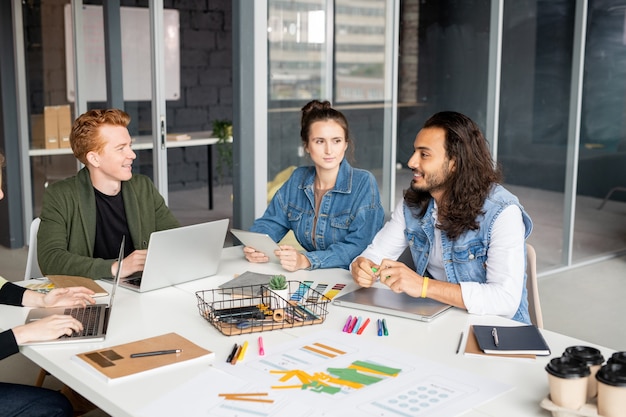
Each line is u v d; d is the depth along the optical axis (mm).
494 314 2113
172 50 7840
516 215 2213
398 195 4555
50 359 1785
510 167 4773
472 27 4531
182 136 6789
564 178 5090
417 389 1601
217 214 7109
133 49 4859
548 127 4926
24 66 5566
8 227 5727
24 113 5602
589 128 5164
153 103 4797
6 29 5500
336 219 2828
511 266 2158
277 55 3906
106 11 4855
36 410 1978
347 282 2467
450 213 2246
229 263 2703
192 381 1646
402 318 2078
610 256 5543
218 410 1505
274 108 3939
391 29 4336
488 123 4621
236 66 3736
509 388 1610
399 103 4445
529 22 4691
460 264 2287
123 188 2820
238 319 2020
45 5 5414
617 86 5270
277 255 2580
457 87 4562
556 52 4859
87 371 1712
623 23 5176
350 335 1937
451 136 2215
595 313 4328
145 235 2871
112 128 2664
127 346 1842
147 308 2170
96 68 5332
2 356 1851
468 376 1672
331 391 1588
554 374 1446
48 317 1936
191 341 1896
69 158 5578
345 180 2828
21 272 5121
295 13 3943
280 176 4023
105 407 1577
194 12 8180
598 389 1416
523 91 4750
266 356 1787
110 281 2465
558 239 5164
